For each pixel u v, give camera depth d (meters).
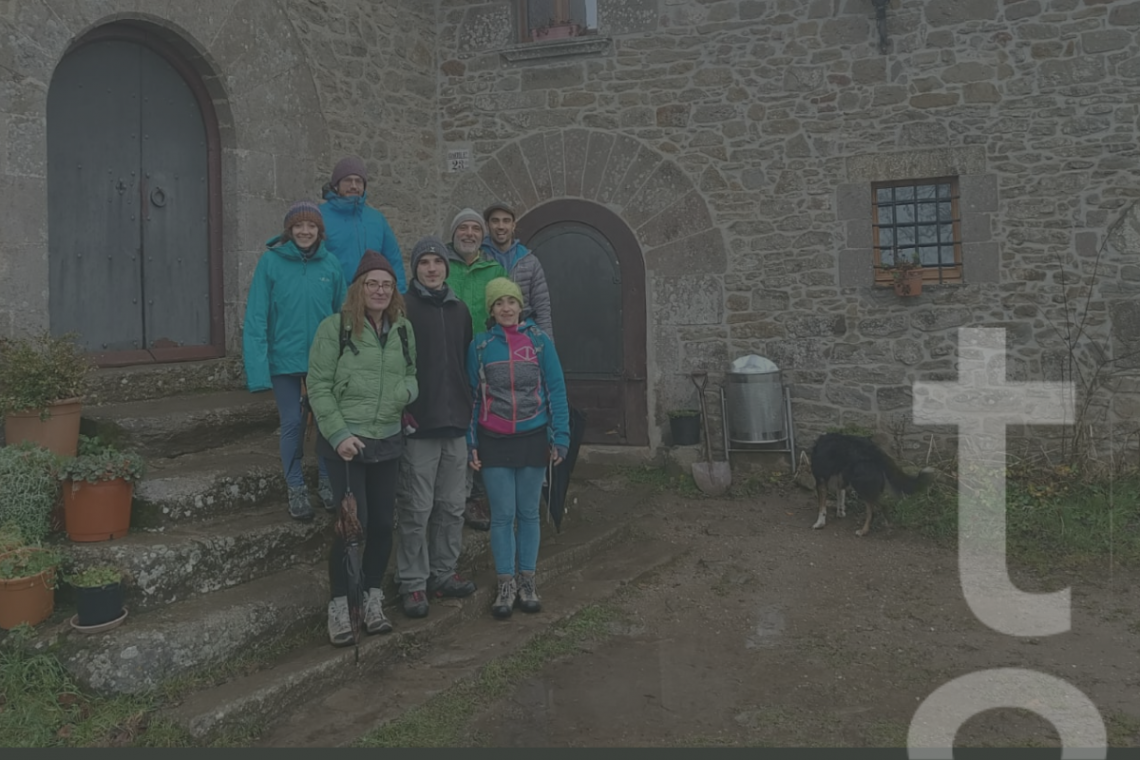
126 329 4.70
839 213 6.04
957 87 5.80
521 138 6.68
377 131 6.18
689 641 3.57
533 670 3.26
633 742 2.70
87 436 3.89
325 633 3.32
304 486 3.64
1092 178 5.59
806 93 6.10
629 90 6.45
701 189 6.31
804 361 6.14
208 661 2.95
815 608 3.95
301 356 3.62
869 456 4.98
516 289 3.59
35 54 4.04
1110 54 5.53
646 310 6.47
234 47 5.01
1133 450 5.55
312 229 3.62
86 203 4.50
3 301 3.93
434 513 3.62
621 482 6.12
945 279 5.94
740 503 5.74
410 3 6.52
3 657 2.83
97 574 2.92
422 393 3.39
